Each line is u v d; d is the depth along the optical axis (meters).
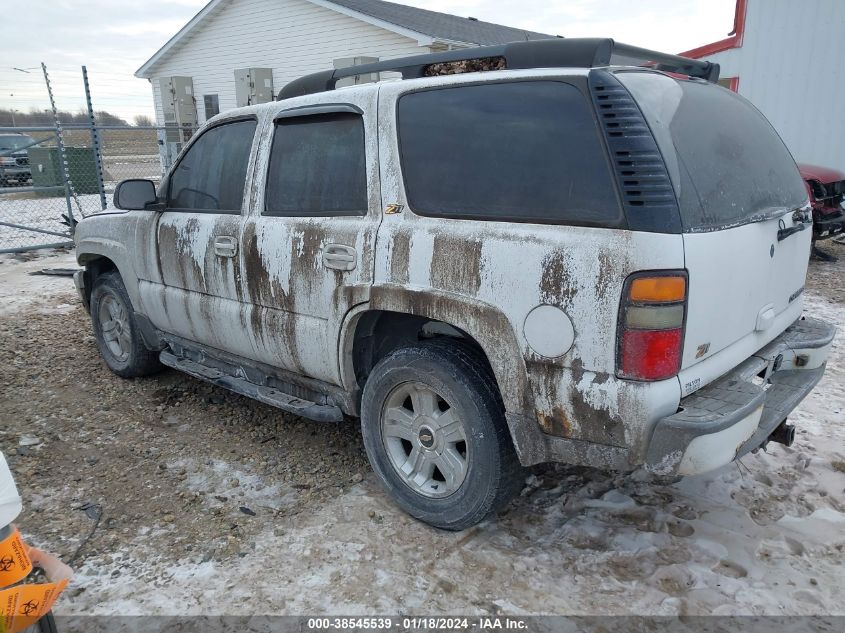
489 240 2.59
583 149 2.44
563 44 2.63
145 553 2.89
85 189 17.02
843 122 11.17
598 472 3.53
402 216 2.90
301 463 3.70
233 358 3.91
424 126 2.89
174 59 20.03
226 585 2.68
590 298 2.34
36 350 5.66
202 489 3.41
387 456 3.14
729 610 2.52
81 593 2.63
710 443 2.27
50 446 3.88
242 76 17.27
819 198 8.59
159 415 4.32
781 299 3.09
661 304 2.25
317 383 3.42
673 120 2.52
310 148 3.31
